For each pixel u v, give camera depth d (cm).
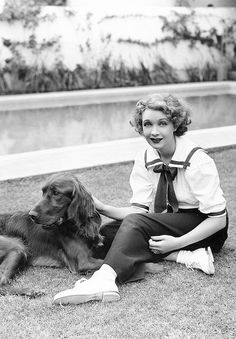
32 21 1151
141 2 1394
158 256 279
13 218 302
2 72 1141
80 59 1236
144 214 276
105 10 1250
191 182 276
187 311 233
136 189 303
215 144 610
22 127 802
